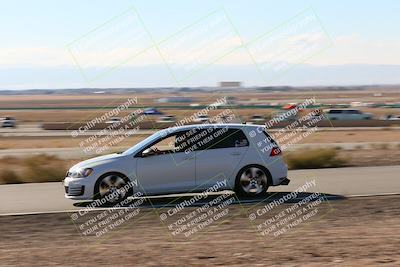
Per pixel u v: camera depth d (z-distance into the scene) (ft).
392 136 165.58
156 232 33.71
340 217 37.22
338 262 25.52
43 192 52.54
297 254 27.32
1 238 32.50
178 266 25.57
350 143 132.87
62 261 26.91
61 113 409.69
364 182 55.52
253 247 29.09
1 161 93.66
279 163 46.98
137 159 44.98
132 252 28.50
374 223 35.17
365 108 417.49
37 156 90.89
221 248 28.99
